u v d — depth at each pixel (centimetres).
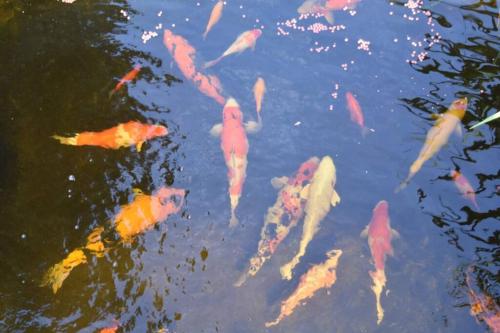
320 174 482
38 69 520
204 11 555
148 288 463
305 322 461
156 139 499
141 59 529
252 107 514
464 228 481
